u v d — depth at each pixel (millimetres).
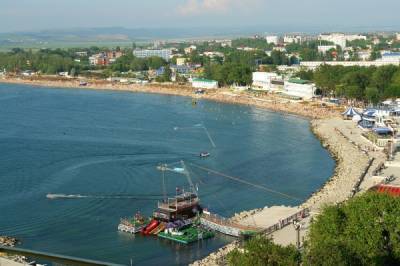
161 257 178875
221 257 168125
